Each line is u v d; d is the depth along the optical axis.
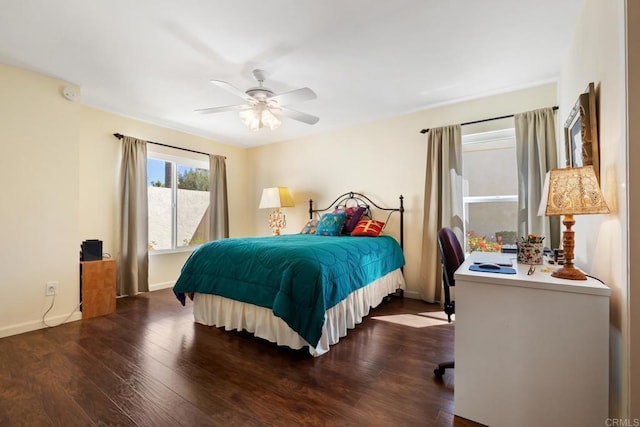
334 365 1.99
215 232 4.66
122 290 3.59
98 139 3.47
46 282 2.67
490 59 2.45
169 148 4.19
